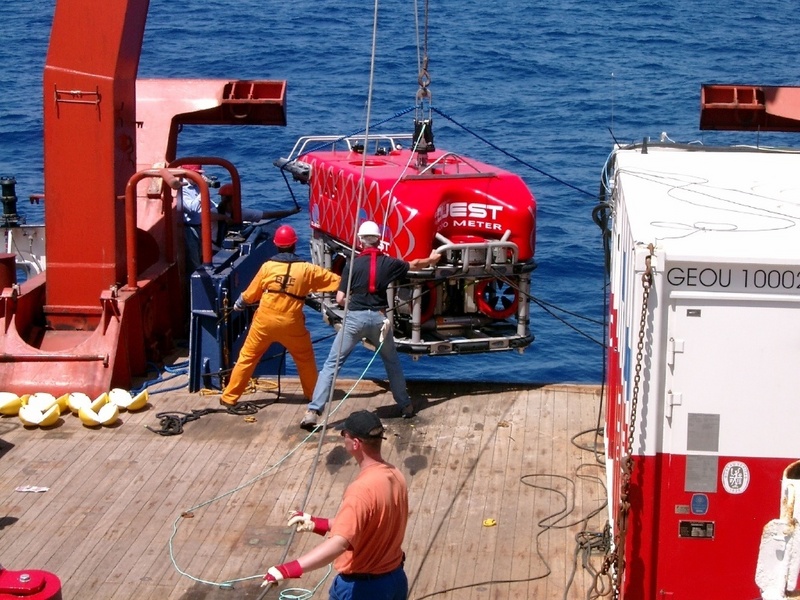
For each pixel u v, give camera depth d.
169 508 8.10
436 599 6.91
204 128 27.69
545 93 31.94
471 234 10.02
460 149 25.77
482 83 33.41
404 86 32.72
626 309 6.56
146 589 7.02
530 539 7.65
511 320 10.96
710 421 5.94
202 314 10.36
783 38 42.75
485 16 46.09
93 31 10.20
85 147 10.40
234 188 12.66
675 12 48.41
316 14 45.16
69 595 6.94
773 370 5.86
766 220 6.39
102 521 7.90
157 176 10.36
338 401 10.17
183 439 9.33
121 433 9.45
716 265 5.76
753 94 12.27
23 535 7.68
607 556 6.31
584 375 15.90
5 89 31.56
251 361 9.79
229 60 36.34
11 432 9.45
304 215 21.55
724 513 6.04
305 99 30.94
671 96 31.62
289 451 9.08
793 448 5.92
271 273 9.60
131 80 10.70
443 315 10.17
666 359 5.89
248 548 7.53
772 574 6.08
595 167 24.48
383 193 9.75
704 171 7.79
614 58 37.78
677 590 6.17
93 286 10.62
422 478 8.59
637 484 6.06
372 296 9.30
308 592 7.02
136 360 10.77
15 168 24.30
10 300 10.30
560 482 8.52
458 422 9.69
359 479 5.50
